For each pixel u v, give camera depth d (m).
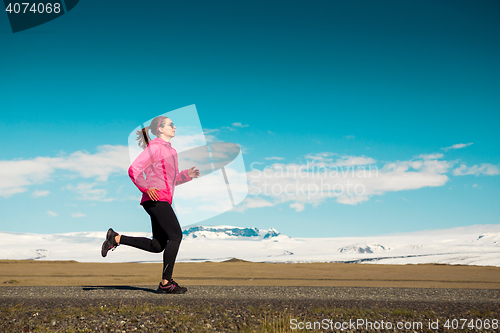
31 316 3.80
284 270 17.62
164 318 3.70
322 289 6.88
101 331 3.25
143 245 5.98
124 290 6.64
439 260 196.12
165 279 6.03
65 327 3.36
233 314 3.90
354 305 4.57
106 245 5.96
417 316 3.77
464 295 5.91
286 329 3.27
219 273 14.44
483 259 183.00
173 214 5.71
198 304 4.61
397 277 11.98
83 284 8.61
